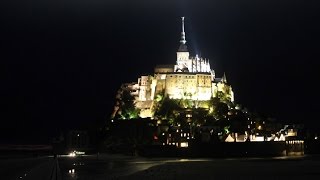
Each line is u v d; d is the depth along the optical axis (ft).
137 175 535.19
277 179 504.43
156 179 492.13
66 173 555.28
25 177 387.14
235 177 525.75
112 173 560.61
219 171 609.83
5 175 403.95
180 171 606.55
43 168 481.05
